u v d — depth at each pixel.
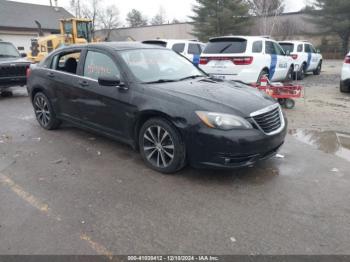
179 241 2.82
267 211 3.28
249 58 8.93
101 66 4.82
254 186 3.80
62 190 3.74
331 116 7.25
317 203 3.42
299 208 3.33
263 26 37.78
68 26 18.86
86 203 3.45
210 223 3.08
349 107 8.23
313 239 2.84
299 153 4.88
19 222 3.11
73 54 5.41
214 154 3.66
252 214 3.22
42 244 2.79
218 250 2.71
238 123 3.63
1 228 3.01
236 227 3.01
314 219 3.13
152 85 4.25
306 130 6.14
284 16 38.78
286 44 14.36
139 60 4.75
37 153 4.93
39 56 17.67
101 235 2.91
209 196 3.58
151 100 4.04
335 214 3.22
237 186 3.80
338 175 4.10
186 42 12.50
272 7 38.62
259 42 9.65
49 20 38.34
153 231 2.96
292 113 7.59
